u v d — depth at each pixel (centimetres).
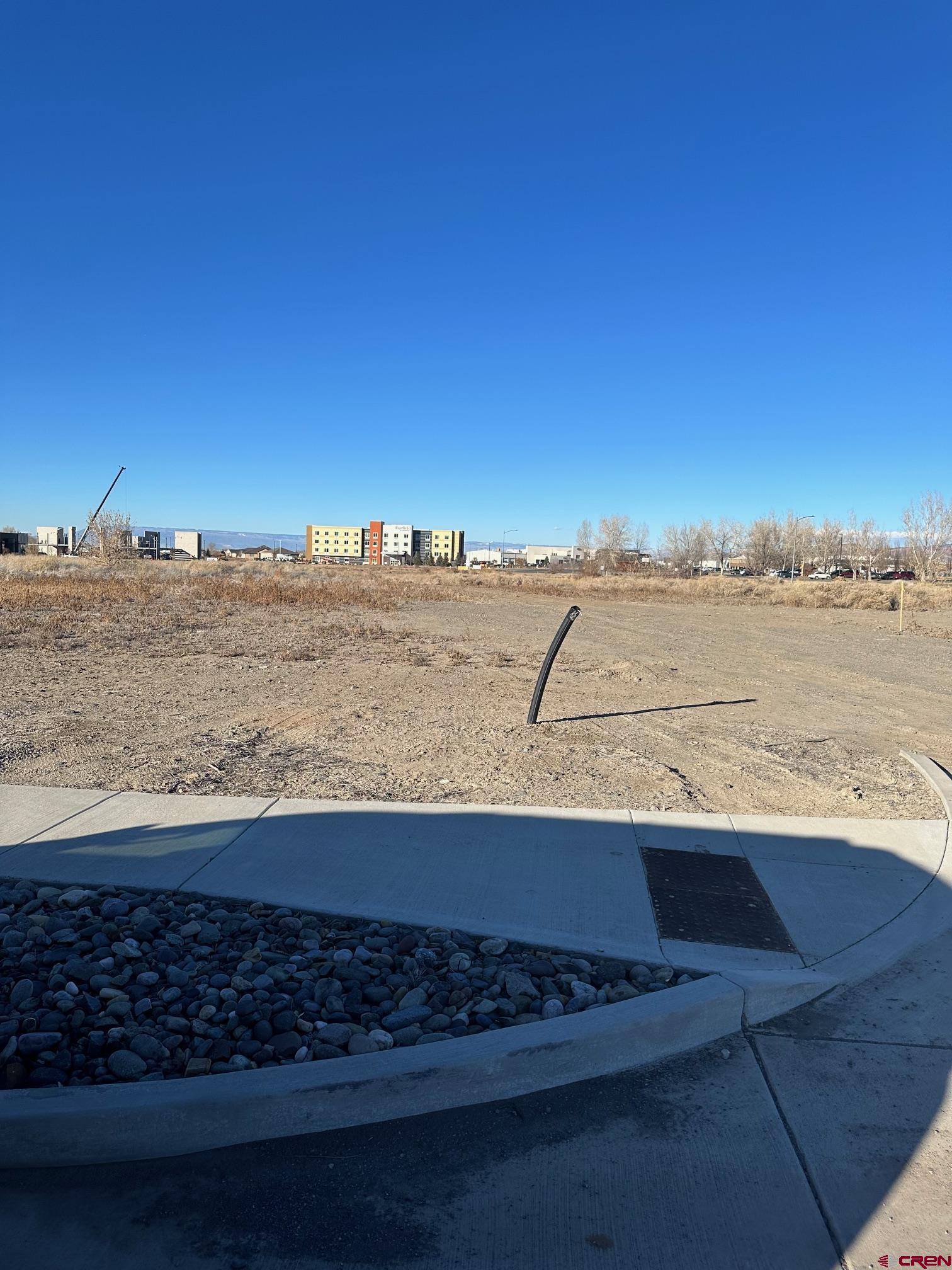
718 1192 284
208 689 1127
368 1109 314
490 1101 329
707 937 444
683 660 1639
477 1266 254
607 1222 271
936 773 764
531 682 1282
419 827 589
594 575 9031
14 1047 330
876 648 2016
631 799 679
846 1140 309
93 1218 271
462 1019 361
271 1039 348
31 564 4791
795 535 12369
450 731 906
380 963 411
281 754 791
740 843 581
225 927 443
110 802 626
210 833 569
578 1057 343
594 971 409
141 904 470
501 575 7912
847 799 698
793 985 396
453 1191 283
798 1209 277
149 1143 298
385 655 1541
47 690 1092
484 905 473
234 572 5288
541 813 623
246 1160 297
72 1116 294
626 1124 317
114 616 2069
